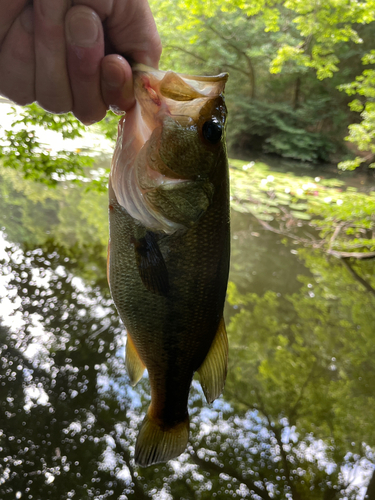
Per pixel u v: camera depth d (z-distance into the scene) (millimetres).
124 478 738
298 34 3682
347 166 1715
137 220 256
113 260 267
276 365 1099
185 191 249
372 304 1408
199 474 769
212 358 295
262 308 1334
